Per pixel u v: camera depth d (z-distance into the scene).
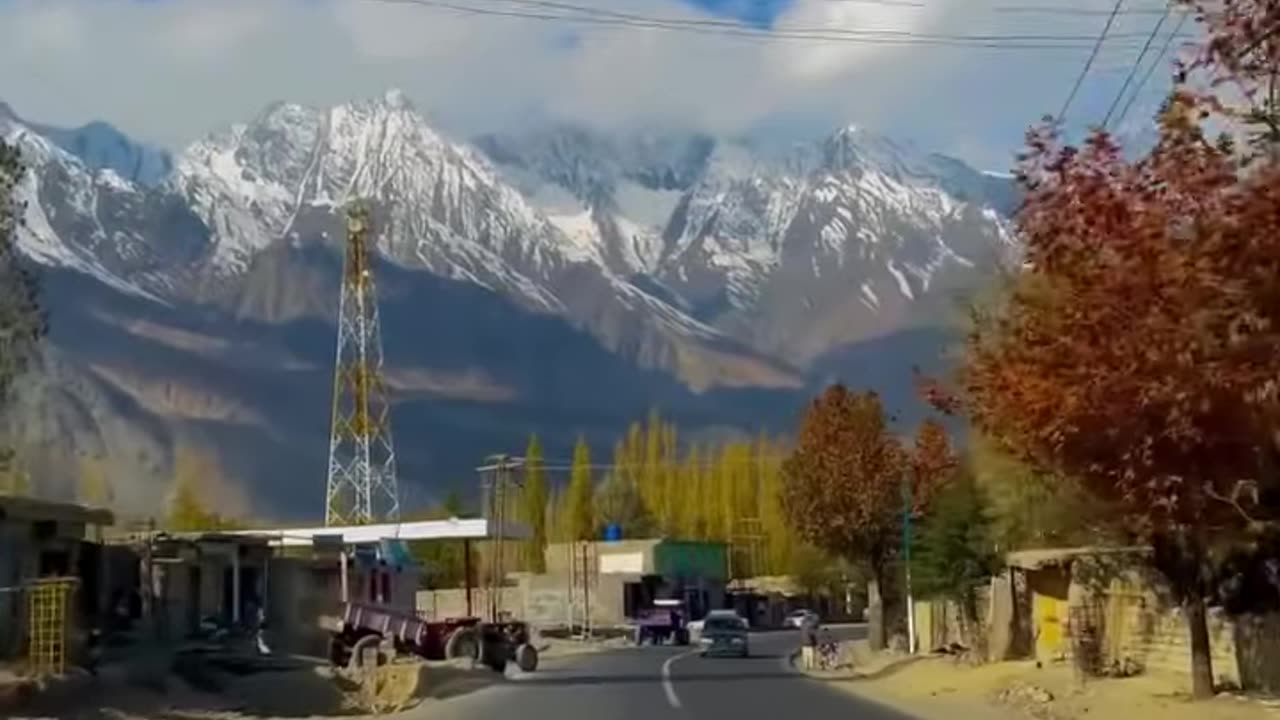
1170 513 19.59
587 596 96.31
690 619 100.56
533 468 120.62
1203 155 12.44
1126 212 13.27
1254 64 12.32
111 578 43.25
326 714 32.41
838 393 55.91
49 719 26.56
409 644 50.41
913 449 55.75
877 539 54.94
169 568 46.91
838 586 111.06
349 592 61.31
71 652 31.55
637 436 133.12
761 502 126.75
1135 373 14.24
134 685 31.61
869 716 28.25
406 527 62.44
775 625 110.94
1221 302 12.35
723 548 116.75
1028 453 21.14
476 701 35.12
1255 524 19.55
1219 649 29.80
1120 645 34.88
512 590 104.75
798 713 28.97
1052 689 31.33
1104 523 28.88
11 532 35.38
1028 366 18.03
